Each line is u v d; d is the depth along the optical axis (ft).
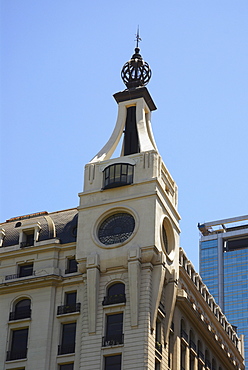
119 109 285.23
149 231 241.55
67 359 235.81
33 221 273.54
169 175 272.92
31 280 251.39
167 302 246.88
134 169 256.73
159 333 238.07
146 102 286.87
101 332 231.30
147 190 250.16
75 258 253.65
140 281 235.40
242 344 356.79
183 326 267.80
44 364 236.02
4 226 279.90
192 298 286.87
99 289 239.50
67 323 244.22
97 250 245.45
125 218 249.55
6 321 249.55
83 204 257.55
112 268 240.73
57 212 281.13
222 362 314.76
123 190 254.06
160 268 238.48
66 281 250.37
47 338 240.73
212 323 311.68
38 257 258.98
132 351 224.33
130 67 295.89
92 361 227.20
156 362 231.91
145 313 229.66
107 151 272.31
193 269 297.33
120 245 242.58
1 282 257.55
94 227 250.37
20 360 239.91
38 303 249.14
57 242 258.57
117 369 224.74
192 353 271.49
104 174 261.65
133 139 279.08
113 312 233.76
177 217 269.23
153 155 257.14
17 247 263.49
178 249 262.67
